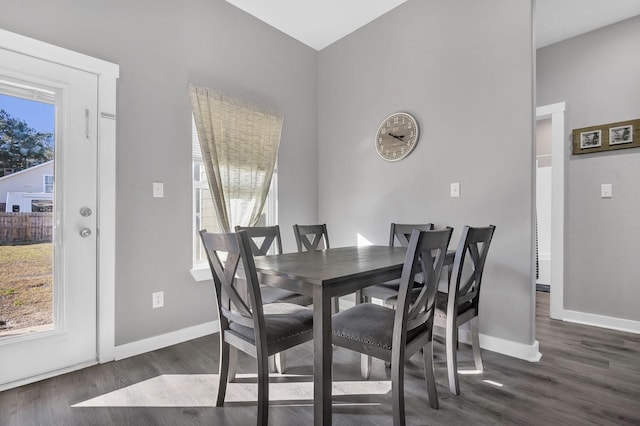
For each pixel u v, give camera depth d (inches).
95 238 82.4
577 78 116.9
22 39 71.4
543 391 69.4
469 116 98.0
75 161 79.4
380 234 122.1
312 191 144.4
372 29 125.4
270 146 124.3
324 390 51.0
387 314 64.3
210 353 90.0
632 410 62.4
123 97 87.5
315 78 147.0
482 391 69.7
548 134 165.5
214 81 108.7
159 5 95.4
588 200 114.0
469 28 98.2
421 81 110.0
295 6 116.3
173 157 97.8
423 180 109.3
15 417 60.4
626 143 106.7
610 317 109.8
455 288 68.7
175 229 98.0
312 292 52.9
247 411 62.9
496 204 92.4
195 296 102.5
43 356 74.5
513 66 89.3
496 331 91.8
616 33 109.8
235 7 115.4
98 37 83.0
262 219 128.8
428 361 63.8
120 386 71.9
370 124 126.0
